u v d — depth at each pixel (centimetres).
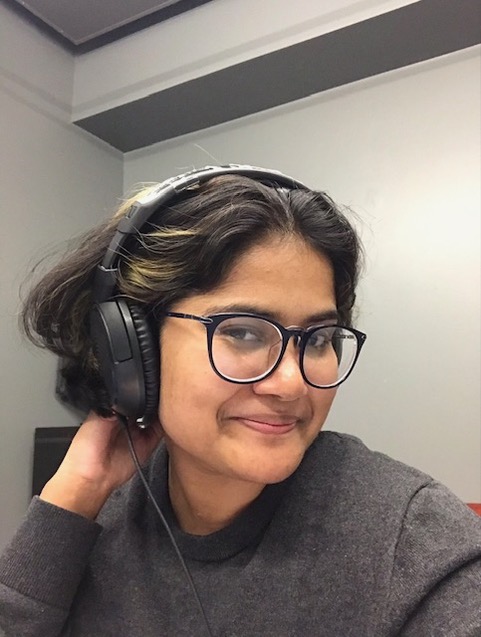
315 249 62
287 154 168
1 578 69
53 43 173
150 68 168
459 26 141
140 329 63
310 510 65
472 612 52
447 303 139
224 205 61
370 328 147
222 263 59
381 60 153
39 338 79
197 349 59
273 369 58
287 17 150
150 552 71
